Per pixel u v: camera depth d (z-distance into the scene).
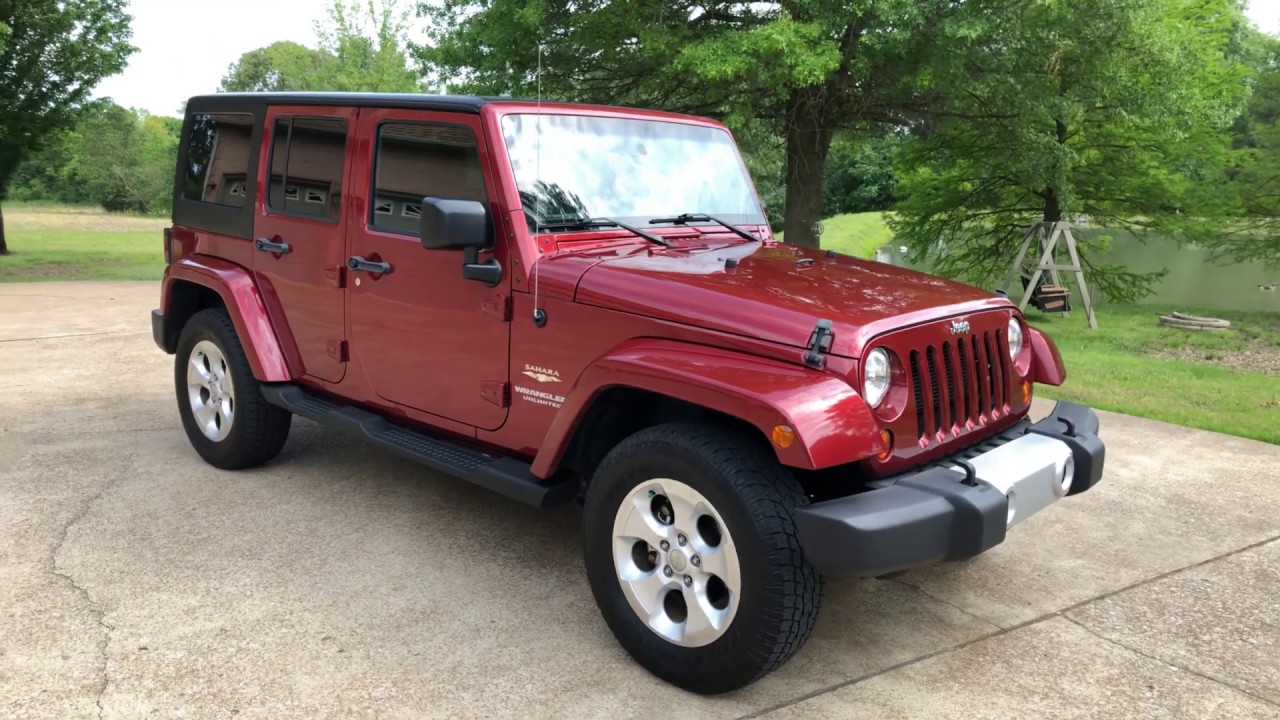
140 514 4.21
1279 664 3.13
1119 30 9.75
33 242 23.70
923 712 2.78
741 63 8.59
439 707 2.73
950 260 16.97
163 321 5.12
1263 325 13.71
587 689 2.86
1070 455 3.21
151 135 43.97
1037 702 2.86
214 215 4.82
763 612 2.58
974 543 2.63
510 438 3.49
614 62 10.23
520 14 9.28
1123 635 3.32
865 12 9.09
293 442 5.41
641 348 2.92
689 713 2.74
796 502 2.64
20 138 17.44
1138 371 8.72
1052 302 14.12
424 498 4.54
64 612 3.25
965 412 3.13
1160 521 4.48
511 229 3.32
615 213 3.63
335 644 3.09
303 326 4.32
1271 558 4.04
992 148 12.67
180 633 3.12
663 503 2.93
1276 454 5.65
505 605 3.42
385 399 3.99
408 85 18.69
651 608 2.91
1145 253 27.39
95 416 5.90
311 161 4.20
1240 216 15.09
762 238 4.11
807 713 2.76
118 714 2.64
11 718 2.60
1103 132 13.58
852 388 2.62
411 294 3.72
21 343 8.49
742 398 2.55
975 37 8.69
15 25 16.62
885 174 37.75
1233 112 13.05
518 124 3.46
